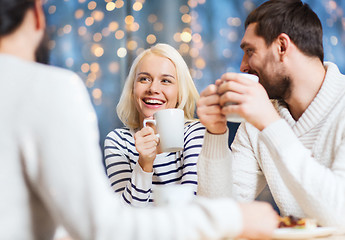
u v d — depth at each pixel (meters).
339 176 0.89
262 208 0.58
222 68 2.71
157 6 2.77
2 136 0.48
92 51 2.79
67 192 0.48
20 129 0.48
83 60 2.79
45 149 0.48
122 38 2.79
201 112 0.95
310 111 1.17
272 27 1.16
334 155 1.10
